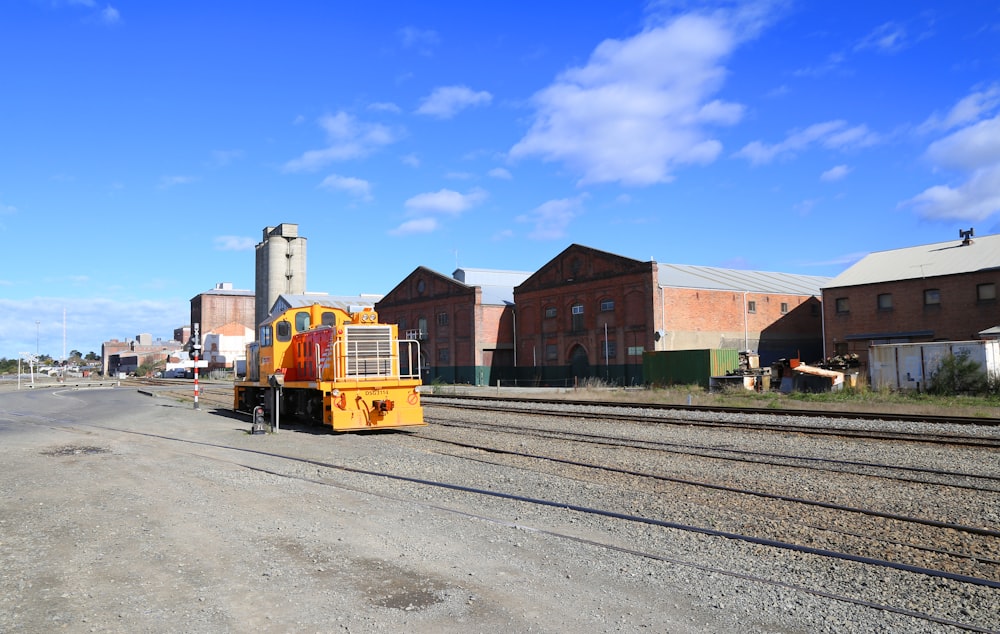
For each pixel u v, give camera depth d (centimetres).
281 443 1712
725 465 1323
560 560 710
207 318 12169
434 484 1127
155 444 1684
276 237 10144
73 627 536
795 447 1562
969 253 4638
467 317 6381
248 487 1089
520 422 2220
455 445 1662
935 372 3200
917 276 4562
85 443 1716
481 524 859
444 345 6644
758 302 5744
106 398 4219
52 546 760
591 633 524
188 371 10512
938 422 1991
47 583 638
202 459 1404
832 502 993
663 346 5131
